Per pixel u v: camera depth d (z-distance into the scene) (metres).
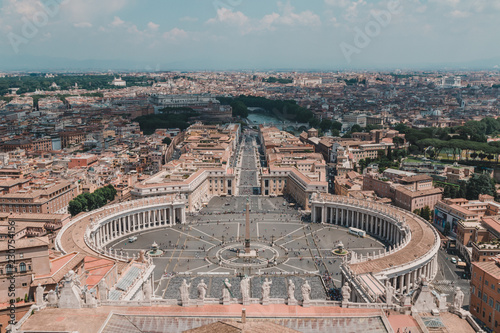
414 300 128.25
